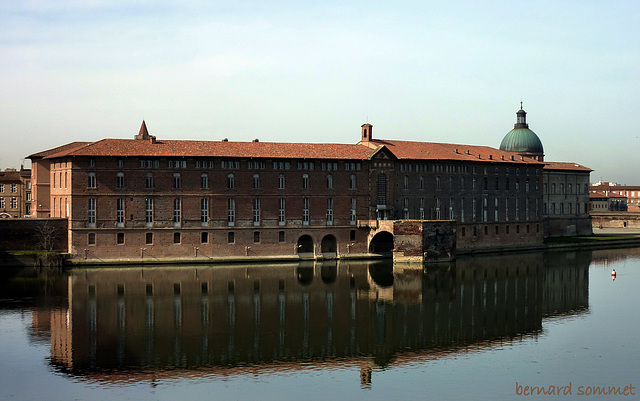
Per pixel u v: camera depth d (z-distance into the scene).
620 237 197.50
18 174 197.25
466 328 87.06
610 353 76.38
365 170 150.38
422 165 159.12
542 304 102.12
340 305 98.69
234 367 70.81
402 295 106.69
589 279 125.12
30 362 71.81
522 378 68.00
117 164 131.62
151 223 134.12
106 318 89.56
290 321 89.00
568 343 80.50
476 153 176.88
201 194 137.00
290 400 62.00
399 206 155.38
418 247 140.50
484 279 123.00
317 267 134.88
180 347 77.25
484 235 171.75
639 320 92.12
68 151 137.12
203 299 101.25
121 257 132.38
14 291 105.62
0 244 127.62
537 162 184.62
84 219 130.12
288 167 143.62
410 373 69.44
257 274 124.31
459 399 62.50
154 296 102.88
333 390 64.50
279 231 143.38
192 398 62.34
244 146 143.62
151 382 66.25
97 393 63.38
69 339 80.00
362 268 134.25
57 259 127.75
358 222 148.88
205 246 137.62
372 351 76.75
